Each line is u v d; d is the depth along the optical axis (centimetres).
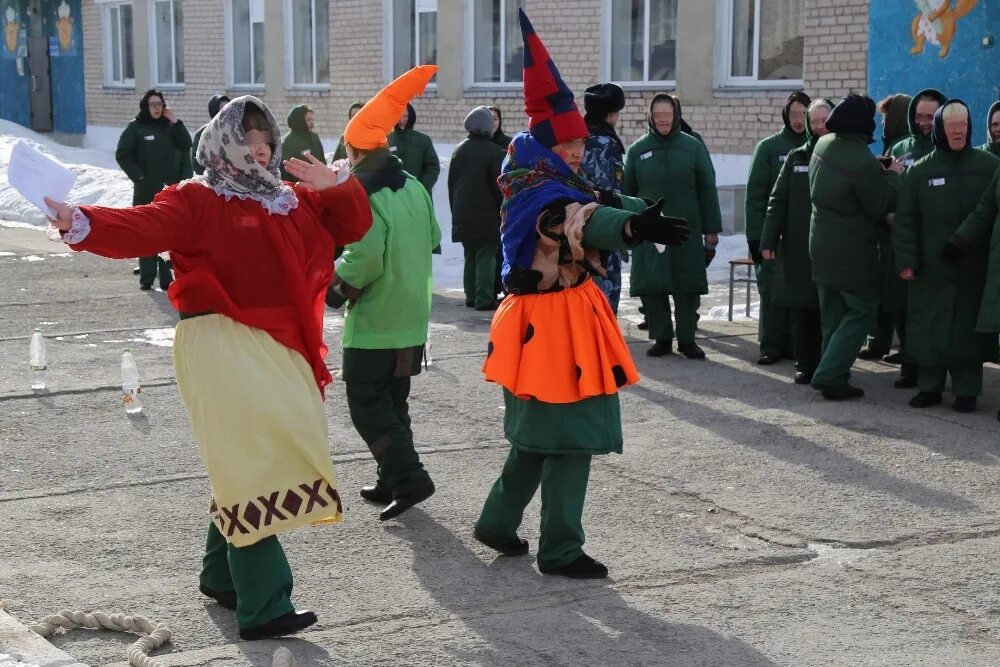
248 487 430
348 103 2258
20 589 506
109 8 2880
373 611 484
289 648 448
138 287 1359
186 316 441
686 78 1698
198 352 432
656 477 666
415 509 614
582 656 442
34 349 884
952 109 795
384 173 598
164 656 440
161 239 419
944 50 1290
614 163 839
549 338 499
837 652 447
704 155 976
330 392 865
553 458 515
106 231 405
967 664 438
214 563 483
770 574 525
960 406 813
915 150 923
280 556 458
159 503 622
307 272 453
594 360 498
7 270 1483
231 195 434
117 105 2862
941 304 802
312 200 459
